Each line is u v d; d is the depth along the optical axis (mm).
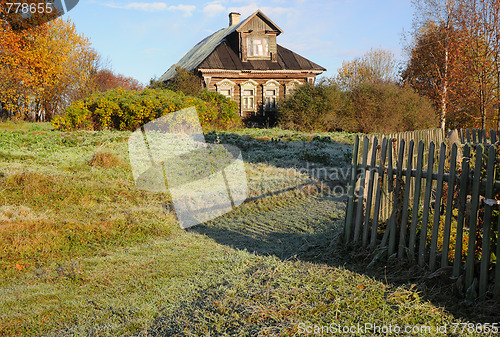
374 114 22781
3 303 4105
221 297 3848
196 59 34281
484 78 20125
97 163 9836
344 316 3232
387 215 5441
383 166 4309
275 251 5230
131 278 4684
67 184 8023
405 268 3955
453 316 3156
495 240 3383
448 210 3566
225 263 4965
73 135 13594
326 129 23484
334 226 6125
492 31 19297
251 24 29250
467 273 3373
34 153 10562
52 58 27406
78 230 6223
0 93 24234
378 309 3307
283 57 30578
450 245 3941
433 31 25016
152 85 30562
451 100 23734
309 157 12258
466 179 3420
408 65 29844
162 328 3445
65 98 30391
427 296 3461
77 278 4723
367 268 4156
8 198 7137
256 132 19562
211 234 6363
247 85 29172
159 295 4180
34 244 5660
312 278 4023
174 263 5105
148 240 6160
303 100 23797
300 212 7387
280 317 3295
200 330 3277
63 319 3791
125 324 3586
